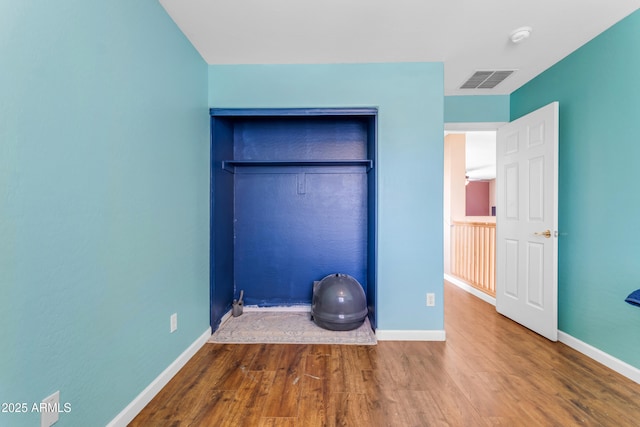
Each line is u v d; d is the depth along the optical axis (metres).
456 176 4.55
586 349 2.04
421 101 2.32
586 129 2.06
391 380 1.73
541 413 1.45
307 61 2.32
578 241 2.13
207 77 2.34
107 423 1.25
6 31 0.86
